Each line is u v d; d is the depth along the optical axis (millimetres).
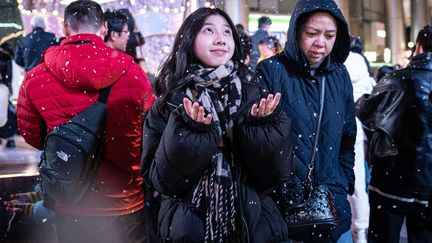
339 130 2988
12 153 7324
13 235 5137
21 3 8328
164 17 7051
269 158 2316
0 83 7988
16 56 7582
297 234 2859
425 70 3984
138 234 3229
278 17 15133
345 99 3098
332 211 2801
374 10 25688
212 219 2354
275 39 7207
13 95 8211
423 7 24562
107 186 3070
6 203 4613
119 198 3098
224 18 2566
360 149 4586
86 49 2977
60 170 2865
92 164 2996
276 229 2488
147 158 2504
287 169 2395
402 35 24906
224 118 2420
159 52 7109
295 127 2906
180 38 2539
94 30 3088
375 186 4316
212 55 2490
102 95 3006
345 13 19859
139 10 7051
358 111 4262
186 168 2266
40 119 3131
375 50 24828
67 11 3102
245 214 2393
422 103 3961
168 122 2270
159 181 2371
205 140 2230
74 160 2859
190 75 2449
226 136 2418
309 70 2963
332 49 3062
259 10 15094
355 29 24703
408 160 4051
